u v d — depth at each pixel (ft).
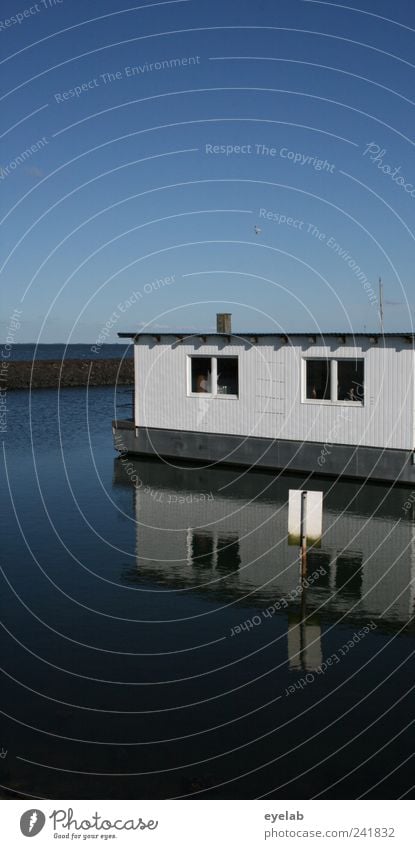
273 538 53.31
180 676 32.12
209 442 82.12
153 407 86.63
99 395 189.57
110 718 28.76
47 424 123.44
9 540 53.01
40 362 234.58
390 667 32.63
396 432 68.69
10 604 40.63
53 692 30.73
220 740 27.20
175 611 39.45
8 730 27.91
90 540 53.06
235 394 80.53
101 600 41.14
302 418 74.84
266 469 77.77
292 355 74.95
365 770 25.52
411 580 43.75
